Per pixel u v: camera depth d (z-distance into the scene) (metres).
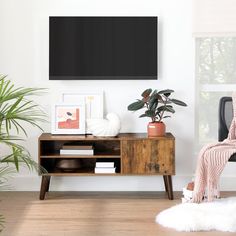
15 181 4.68
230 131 4.04
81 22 4.54
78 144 4.44
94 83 4.62
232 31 4.52
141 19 4.54
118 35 4.55
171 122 4.66
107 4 4.55
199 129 4.80
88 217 3.71
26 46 4.59
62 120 4.50
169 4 4.57
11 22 4.57
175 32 4.59
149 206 4.05
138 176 4.68
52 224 3.53
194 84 4.62
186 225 3.35
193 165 4.75
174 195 4.48
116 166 4.55
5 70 4.59
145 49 4.55
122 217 3.71
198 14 4.53
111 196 4.45
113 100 4.63
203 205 3.75
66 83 4.61
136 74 4.57
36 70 4.60
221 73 4.75
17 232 3.33
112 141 4.62
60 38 4.54
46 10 4.56
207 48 4.73
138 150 4.25
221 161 3.77
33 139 4.65
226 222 3.36
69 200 4.28
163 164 4.25
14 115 2.57
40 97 4.61
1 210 3.93
